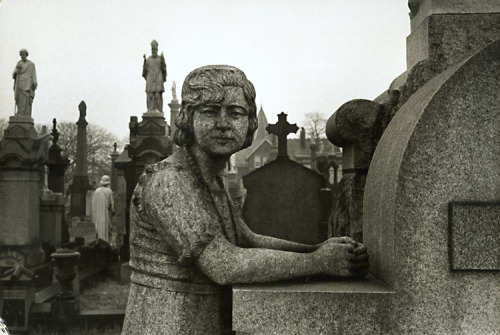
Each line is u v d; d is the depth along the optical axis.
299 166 10.28
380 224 1.89
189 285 1.89
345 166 2.87
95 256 11.05
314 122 18.45
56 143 13.48
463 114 1.73
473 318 1.71
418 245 1.72
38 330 7.11
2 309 7.05
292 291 1.71
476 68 1.73
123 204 15.49
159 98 11.99
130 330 1.94
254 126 2.03
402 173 1.73
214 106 1.90
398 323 1.70
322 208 10.18
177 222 1.80
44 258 9.68
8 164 9.41
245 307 1.70
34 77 9.86
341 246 1.90
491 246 1.71
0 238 9.35
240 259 1.79
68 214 16.58
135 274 2.02
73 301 7.36
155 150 11.52
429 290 1.71
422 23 2.33
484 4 2.25
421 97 1.86
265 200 10.22
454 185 1.72
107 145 20.41
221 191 2.09
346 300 1.71
